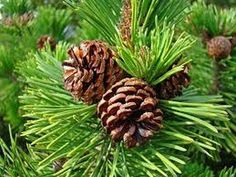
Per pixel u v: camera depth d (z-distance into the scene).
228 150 0.51
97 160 0.35
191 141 0.33
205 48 0.57
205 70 0.55
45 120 0.36
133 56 0.33
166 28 0.36
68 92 0.38
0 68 0.61
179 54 0.33
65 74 0.35
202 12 0.56
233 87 0.55
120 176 0.38
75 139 0.36
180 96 0.37
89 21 0.38
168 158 0.34
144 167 0.35
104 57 0.34
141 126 0.33
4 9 0.68
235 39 0.56
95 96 0.34
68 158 0.39
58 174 0.36
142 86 0.33
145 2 0.37
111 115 0.33
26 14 0.69
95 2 0.38
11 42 0.68
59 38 0.67
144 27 0.37
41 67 0.40
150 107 0.33
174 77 0.35
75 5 0.38
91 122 0.37
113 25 0.37
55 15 0.67
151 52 0.34
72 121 0.35
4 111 0.63
